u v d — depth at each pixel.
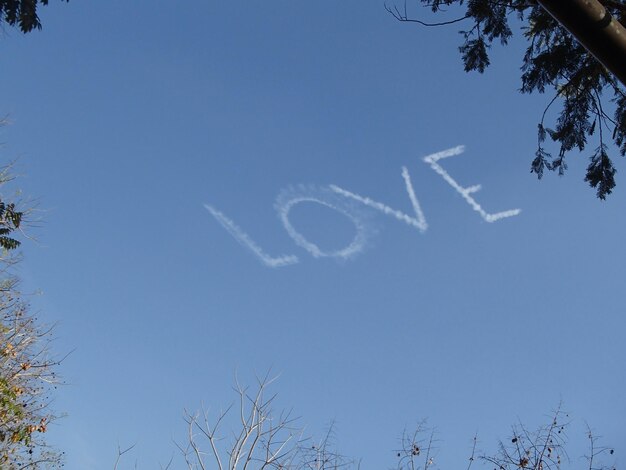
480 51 6.71
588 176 6.73
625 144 6.52
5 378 11.59
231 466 8.77
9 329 12.16
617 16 4.86
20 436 11.05
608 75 6.38
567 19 2.31
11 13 3.47
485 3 6.47
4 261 12.21
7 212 9.91
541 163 6.96
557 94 6.59
